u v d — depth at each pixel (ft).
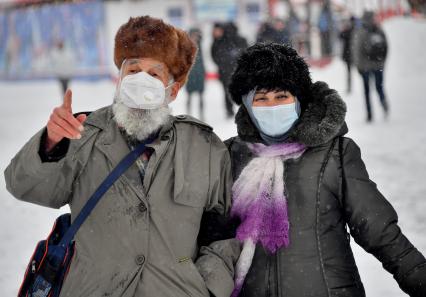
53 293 8.12
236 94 9.18
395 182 22.76
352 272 8.70
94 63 76.33
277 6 73.51
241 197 8.82
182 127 8.79
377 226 8.58
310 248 8.49
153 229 8.22
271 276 8.55
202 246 8.90
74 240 8.23
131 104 8.27
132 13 74.95
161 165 8.40
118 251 8.07
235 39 40.65
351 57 52.75
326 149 8.73
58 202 8.45
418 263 8.54
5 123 47.26
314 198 8.56
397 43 75.31
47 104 59.93
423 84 56.08
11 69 80.89
